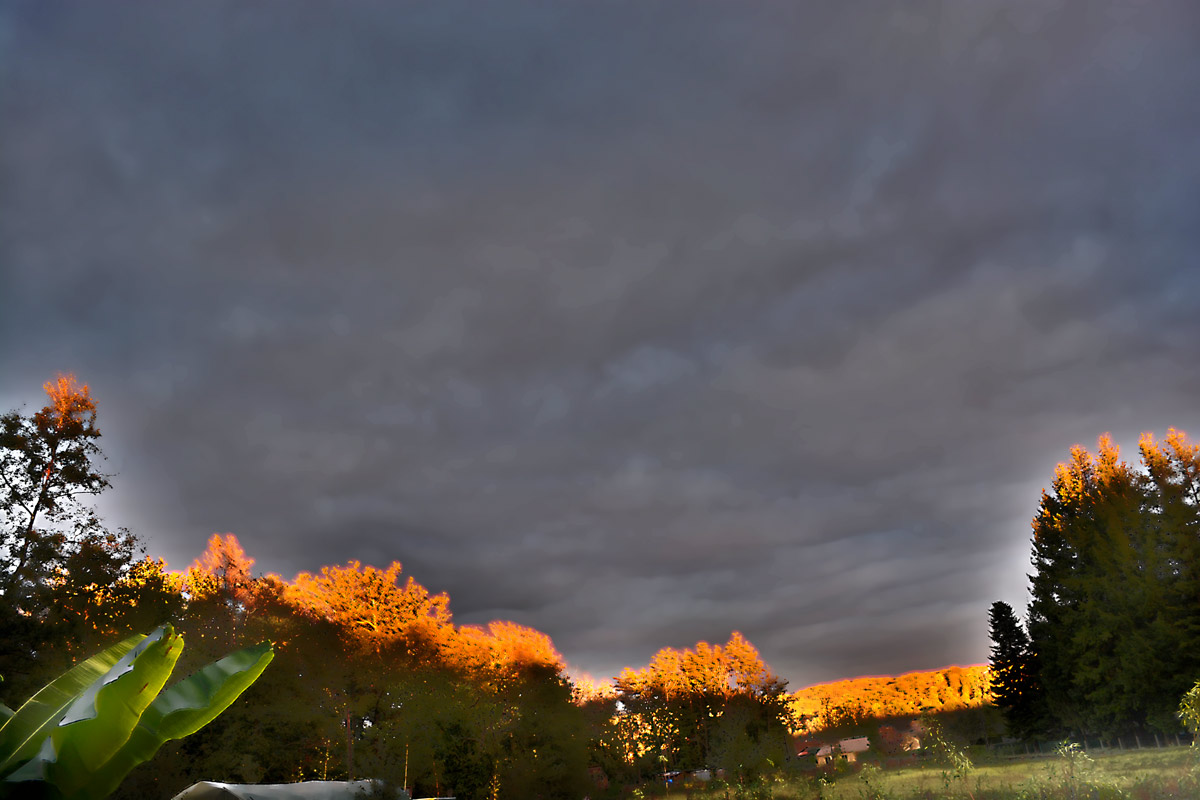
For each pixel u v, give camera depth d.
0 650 20.70
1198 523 39.75
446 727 30.14
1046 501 51.16
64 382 26.36
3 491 24.00
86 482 25.72
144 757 4.11
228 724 26.33
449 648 44.09
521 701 35.06
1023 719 50.41
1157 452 42.38
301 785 6.63
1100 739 40.56
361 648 39.75
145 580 27.72
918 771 19.05
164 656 3.94
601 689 48.84
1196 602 39.38
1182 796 13.61
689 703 43.38
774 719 41.22
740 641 44.69
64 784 3.86
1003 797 14.98
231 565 38.72
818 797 20.34
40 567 23.17
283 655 32.72
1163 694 37.53
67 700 4.21
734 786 24.95
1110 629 41.31
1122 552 41.41
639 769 40.59
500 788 31.03
